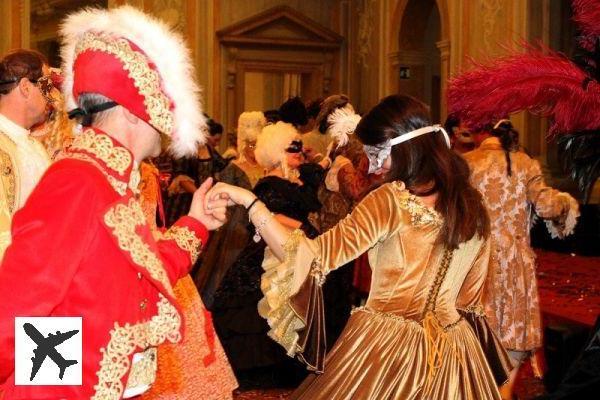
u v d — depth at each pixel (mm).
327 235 2754
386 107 2879
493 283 4719
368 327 2818
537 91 3115
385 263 2816
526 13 11883
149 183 3373
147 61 2021
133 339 1934
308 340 2730
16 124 3107
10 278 1803
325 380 2797
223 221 2361
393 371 2758
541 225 12102
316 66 17328
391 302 2811
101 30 2021
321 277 2719
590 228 11359
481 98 3154
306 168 5594
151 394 2998
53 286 1818
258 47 16891
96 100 2020
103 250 1901
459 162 2881
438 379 2789
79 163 1931
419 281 2793
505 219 4797
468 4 13297
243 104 16844
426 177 2826
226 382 3297
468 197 2832
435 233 2787
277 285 2740
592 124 3146
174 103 2055
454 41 13688
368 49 16625
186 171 7445
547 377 5059
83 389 1874
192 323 3197
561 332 5223
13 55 3139
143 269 1933
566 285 9031
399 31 15461
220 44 16656
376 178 5195
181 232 2297
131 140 2064
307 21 16953
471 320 3047
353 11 17219
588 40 3287
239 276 5375
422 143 2838
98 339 1886
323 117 6699
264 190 5129
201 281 5387
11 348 1818
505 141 4848
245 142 6164
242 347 5383
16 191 3006
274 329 2752
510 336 4754
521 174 4805
